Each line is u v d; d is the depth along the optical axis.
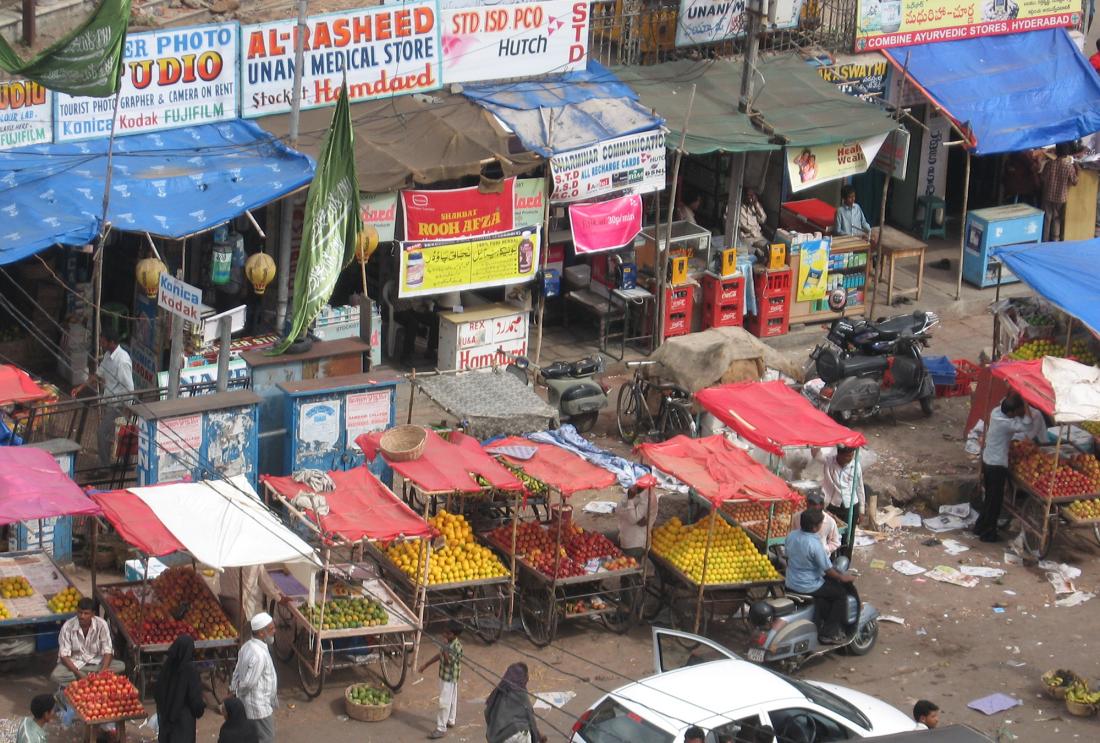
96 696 18.84
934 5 34.41
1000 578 24.91
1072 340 28.89
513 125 28.92
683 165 34.69
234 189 25.97
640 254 31.25
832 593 21.77
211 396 23.89
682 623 23.11
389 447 23.05
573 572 22.22
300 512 21.42
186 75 27.39
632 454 27.58
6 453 21.38
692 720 17.41
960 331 33.56
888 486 27.03
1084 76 35.03
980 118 33.44
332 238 24.52
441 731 20.12
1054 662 22.78
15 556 21.98
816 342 32.53
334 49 28.66
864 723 18.59
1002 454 25.42
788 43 34.22
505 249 29.00
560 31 30.77
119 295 28.81
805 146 30.69
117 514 20.12
